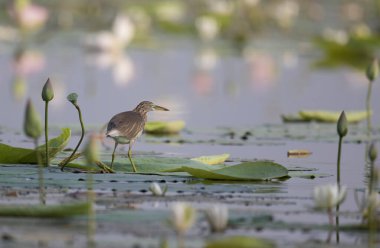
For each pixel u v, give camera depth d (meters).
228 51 29.78
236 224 7.86
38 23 27.91
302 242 7.32
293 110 18.08
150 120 16.45
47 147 10.41
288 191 9.51
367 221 8.00
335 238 7.49
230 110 17.98
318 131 15.09
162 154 12.38
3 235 7.21
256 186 9.75
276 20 33.09
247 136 14.48
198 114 17.36
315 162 12.02
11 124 15.42
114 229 7.54
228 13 31.59
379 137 14.54
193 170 9.98
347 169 11.41
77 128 14.62
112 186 9.42
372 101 19.62
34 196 8.86
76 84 20.88
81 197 8.82
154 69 24.61
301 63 27.28
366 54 27.95
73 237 7.25
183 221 6.82
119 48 28.41
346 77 24.02
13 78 21.78
